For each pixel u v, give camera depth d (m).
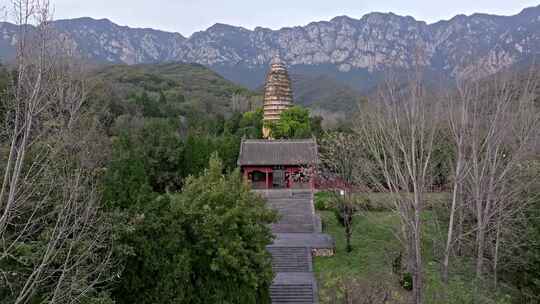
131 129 65.12
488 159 27.16
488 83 27.84
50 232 14.89
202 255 22.62
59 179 15.73
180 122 89.31
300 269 33.75
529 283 28.23
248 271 23.25
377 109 27.41
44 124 16.83
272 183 58.56
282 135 75.25
